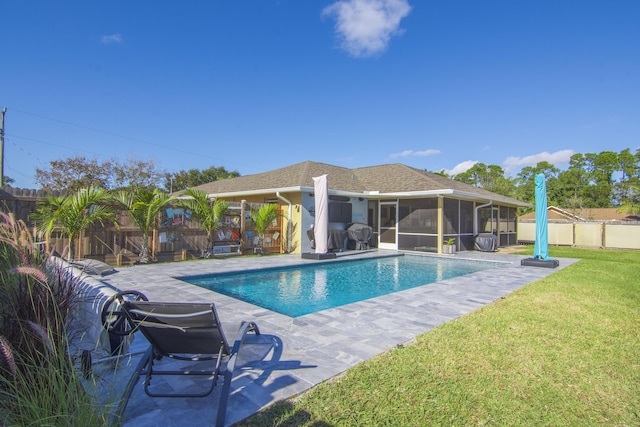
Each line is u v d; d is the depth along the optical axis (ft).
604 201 144.05
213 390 10.22
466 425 8.62
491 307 19.63
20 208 28.99
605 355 12.97
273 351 13.08
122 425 8.26
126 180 99.04
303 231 48.37
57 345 8.15
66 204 28.73
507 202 64.54
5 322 8.56
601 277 30.55
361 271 37.93
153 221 35.24
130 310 9.55
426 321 17.02
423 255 48.21
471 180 189.98
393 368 11.61
